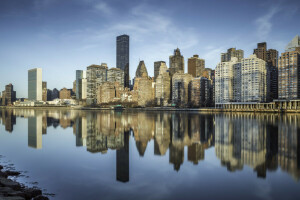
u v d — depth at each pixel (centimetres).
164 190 2238
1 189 2136
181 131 7169
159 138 5688
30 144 4909
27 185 2406
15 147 4556
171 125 9362
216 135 6075
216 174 2684
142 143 4975
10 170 2961
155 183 2441
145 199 2028
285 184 2323
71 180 2556
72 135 6412
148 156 3700
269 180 2442
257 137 5575
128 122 11250
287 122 10438
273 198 2000
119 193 2173
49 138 5803
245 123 9988
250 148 4194
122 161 3397
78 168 3041
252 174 2656
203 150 4091
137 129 7938
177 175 2683
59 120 12838
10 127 8700
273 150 3972
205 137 5734
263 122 10519
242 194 2097
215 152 3897
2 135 6400
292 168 2862
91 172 2869
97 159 3547
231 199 1998
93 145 4772
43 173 2828
